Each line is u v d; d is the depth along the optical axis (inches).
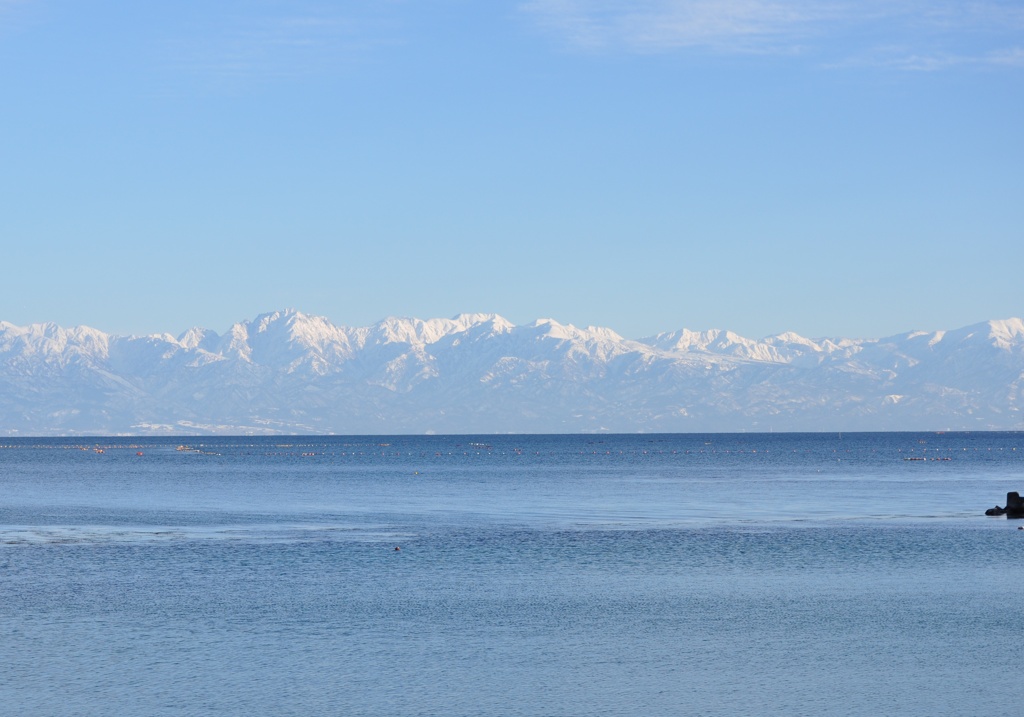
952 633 2605.8
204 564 3722.9
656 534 4658.0
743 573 3508.9
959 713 2015.3
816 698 2100.1
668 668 2309.3
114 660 2363.4
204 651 2438.5
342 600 3029.0
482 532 4763.8
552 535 4635.8
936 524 5029.5
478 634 2610.7
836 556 3905.0
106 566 3676.2
